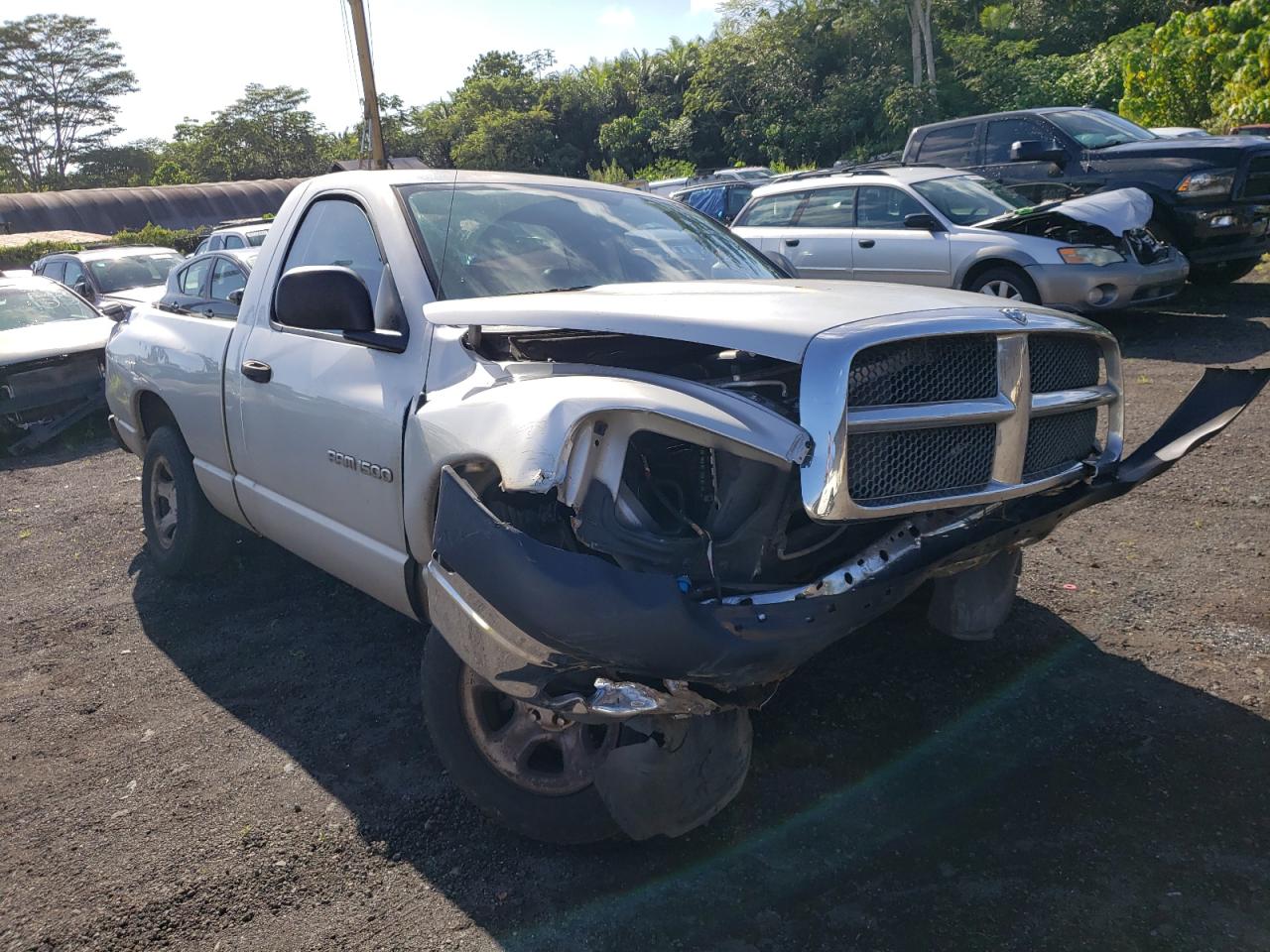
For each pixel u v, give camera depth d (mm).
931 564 2371
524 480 2191
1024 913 2332
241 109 79000
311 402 3346
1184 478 5254
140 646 4301
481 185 3676
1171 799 2705
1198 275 10711
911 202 9406
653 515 2441
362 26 16312
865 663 3570
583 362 2727
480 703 2758
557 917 2463
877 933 2312
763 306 2500
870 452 2281
